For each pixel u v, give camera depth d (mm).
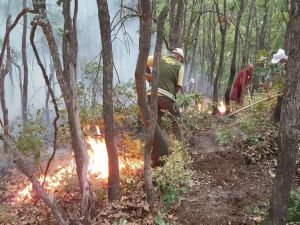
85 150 4160
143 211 4625
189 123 7129
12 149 3248
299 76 3020
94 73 8555
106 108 4652
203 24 14250
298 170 5152
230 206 4730
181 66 6125
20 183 6523
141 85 4395
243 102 8617
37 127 7449
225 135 6145
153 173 5188
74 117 4047
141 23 4230
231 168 5633
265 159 5875
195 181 5324
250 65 9586
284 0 8797
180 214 4605
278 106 6715
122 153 6008
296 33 2963
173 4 9234
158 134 5457
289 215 3898
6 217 5172
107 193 5090
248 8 13141
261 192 4988
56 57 3637
